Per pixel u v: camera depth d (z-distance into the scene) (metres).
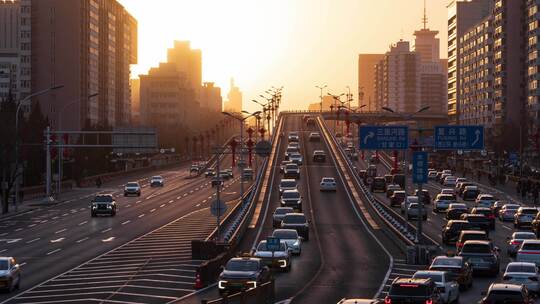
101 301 48.22
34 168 166.62
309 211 118.56
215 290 52.66
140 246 78.50
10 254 73.25
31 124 169.12
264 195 137.75
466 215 88.56
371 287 55.06
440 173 198.12
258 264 52.38
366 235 92.38
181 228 95.94
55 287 54.09
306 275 61.62
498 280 58.91
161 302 47.81
